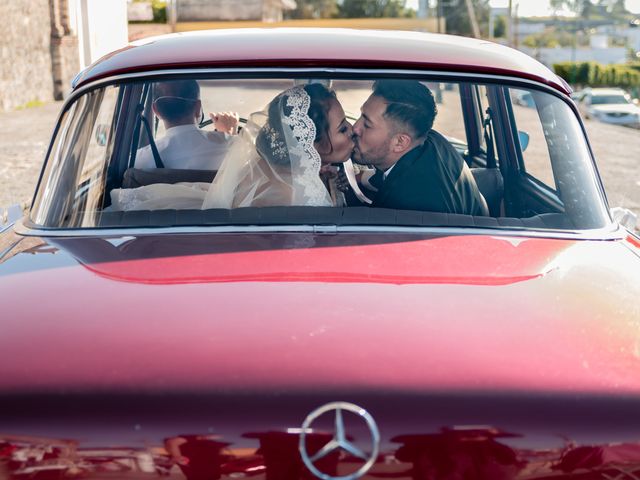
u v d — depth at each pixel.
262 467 1.75
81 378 1.81
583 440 1.77
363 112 2.94
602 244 2.68
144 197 2.89
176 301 2.09
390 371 1.81
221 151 3.18
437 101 3.18
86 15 32.50
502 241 2.60
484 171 3.07
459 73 2.95
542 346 1.93
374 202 2.92
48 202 2.86
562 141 2.99
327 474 1.74
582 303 2.15
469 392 1.78
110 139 3.08
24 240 2.65
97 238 2.62
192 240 2.55
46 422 1.76
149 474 1.76
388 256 2.41
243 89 3.04
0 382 1.82
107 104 2.98
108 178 3.06
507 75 3.00
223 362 1.83
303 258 2.38
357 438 1.73
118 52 3.13
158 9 31.66
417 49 3.04
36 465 1.76
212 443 1.74
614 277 2.36
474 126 3.48
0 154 15.16
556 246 2.61
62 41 30.20
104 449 1.75
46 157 3.01
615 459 1.78
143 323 1.99
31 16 28.02
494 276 2.30
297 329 1.95
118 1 32.06
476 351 1.89
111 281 2.23
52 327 1.99
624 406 1.80
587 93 35.44
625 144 19.67
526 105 3.04
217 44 3.03
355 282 2.21
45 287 2.22
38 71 28.67
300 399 1.76
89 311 2.06
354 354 1.86
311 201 2.92
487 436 1.75
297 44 3.01
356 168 2.95
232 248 2.46
